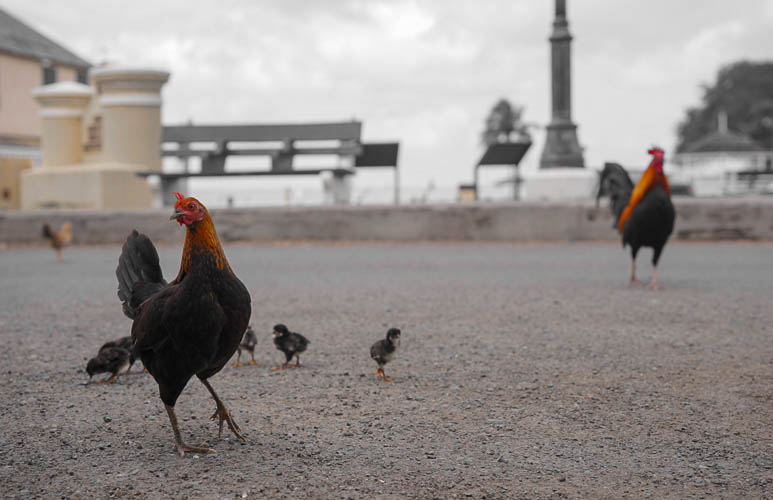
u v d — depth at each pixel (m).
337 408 5.91
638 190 12.05
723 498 4.10
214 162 26.95
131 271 5.39
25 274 15.41
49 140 30.72
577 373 6.86
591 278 13.75
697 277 13.65
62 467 4.62
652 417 5.55
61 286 13.35
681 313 9.84
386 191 35.41
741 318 9.40
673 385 6.41
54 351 7.96
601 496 4.14
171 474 4.50
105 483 4.36
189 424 5.53
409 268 15.77
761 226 20.56
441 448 4.94
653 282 12.26
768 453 4.79
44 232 18.28
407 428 5.38
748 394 6.10
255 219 22.61
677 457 4.73
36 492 4.23
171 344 4.55
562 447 4.94
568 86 30.33
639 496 4.13
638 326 9.02
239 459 4.76
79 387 6.61
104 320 9.77
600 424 5.41
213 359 4.64
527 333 8.71
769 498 4.10
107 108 28.95
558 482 4.34
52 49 53.62
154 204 32.19
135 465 4.66
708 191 44.84
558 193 29.12
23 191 30.08
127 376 7.16
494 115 98.94
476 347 8.02
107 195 27.89
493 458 4.74
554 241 21.56
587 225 21.42
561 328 8.98
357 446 4.99
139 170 28.95
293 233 22.59
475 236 21.92
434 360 7.48
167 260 17.67
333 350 8.05
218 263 4.50
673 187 40.78
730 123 108.06
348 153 25.84
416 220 22.17
